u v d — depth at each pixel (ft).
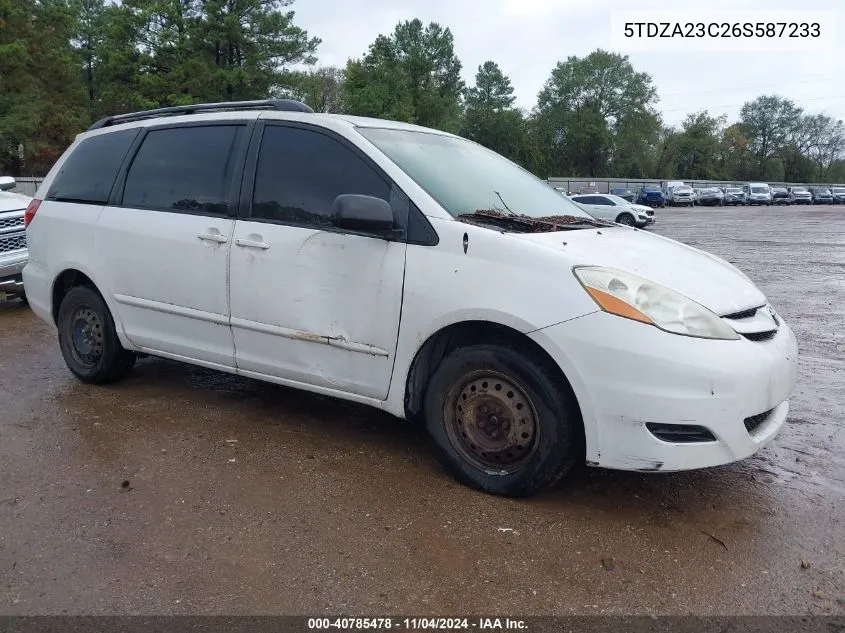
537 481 10.45
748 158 360.89
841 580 8.74
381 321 11.48
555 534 9.82
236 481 11.46
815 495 11.09
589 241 11.34
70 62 149.28
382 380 11.69
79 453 12.59
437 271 10.92
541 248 10.37
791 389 10.70
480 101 287.28
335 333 12.00
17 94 130.62
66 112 144.77
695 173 331.98
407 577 8.79
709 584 8.66
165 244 14.15
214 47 140.05
